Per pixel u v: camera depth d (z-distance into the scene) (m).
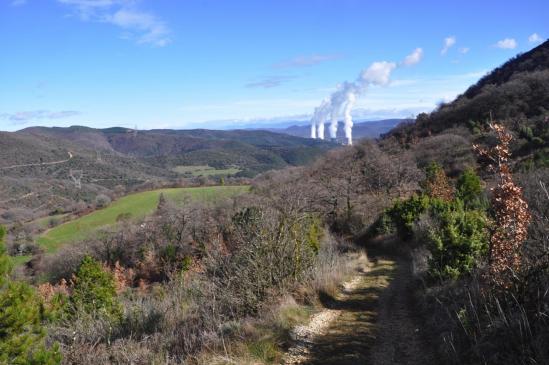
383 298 12.08
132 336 8.73
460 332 6.98
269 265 10.71
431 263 11.69
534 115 52.34
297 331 8.45
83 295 15.60
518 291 5.92
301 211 19.97
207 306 9.54
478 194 22.61
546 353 4.86
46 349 7.71
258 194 46.91
